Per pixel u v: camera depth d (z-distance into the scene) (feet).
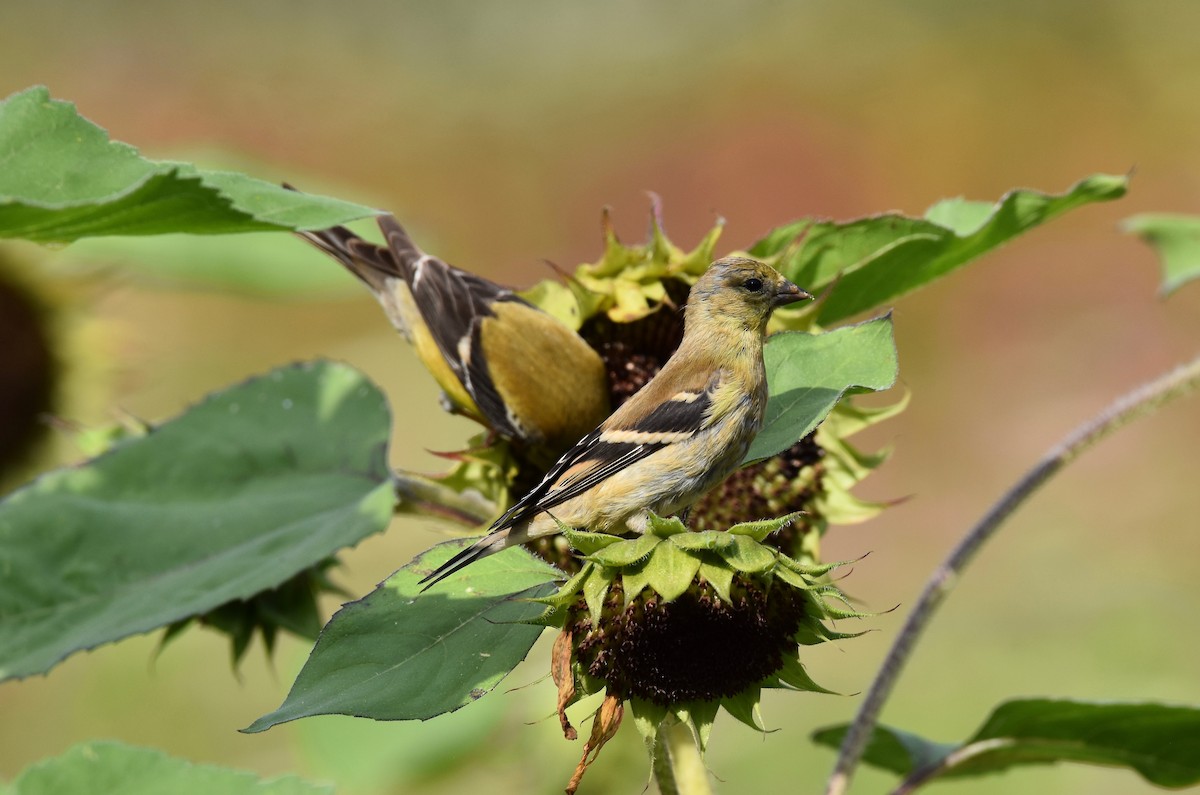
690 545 11.96
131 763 12.00
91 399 12.95
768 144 30.17
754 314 12.26
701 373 12.26
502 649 11.98
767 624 11.96
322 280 12.51
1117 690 17.08
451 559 12.03
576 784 11.94
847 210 29.30
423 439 21.68
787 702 16.37
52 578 12.25
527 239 30.50
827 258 12.28
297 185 12.68
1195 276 12.59
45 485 12.30
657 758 12.10
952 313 25.75
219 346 22.67
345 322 24.11
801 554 12.25
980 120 30.89
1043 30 32.09
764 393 12.27
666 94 32.73
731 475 12.28
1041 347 25.18
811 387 12.07
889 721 16.93
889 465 23.54
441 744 12.64
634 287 12.33
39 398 12.92
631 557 11.95
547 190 31.22
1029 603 18.93
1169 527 20.17
